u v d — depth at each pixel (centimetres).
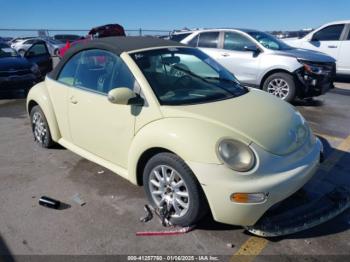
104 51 363
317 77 692
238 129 277
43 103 435
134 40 384
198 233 289
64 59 419
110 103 337
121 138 332
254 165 258
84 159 439
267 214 295
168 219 301
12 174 402
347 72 990
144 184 317
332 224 299
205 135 268
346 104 734
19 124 608
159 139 283
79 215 318
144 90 314
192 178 270
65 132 418
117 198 345
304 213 300
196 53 400
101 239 285
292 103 742
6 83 828
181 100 315
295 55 707
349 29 973
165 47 374
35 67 913
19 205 336
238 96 347
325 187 361
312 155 298
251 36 763
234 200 254
